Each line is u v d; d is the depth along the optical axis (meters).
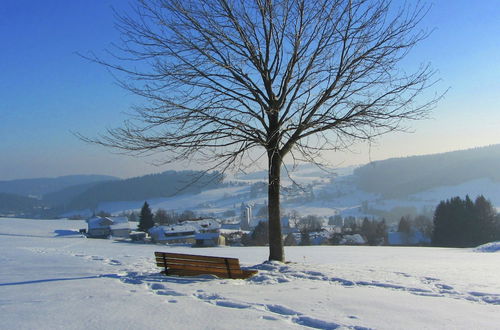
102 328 4.47
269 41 10.38
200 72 9.88
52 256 14.91
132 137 9.23
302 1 9.80
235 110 10.09
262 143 10.20
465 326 4.65
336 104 10.05
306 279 8.70
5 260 13.32
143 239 57.34
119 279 8.51
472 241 47.38
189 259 9.06
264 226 57.66
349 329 4.44
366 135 9.88
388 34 9.88
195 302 5.84
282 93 10.50
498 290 7.35
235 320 4.77
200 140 9.55
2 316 5.00
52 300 6.00
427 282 8.38
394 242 69.62
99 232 60.28
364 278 8.72
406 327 4.57
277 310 5.42
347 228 84.88
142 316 4.98
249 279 8.60
